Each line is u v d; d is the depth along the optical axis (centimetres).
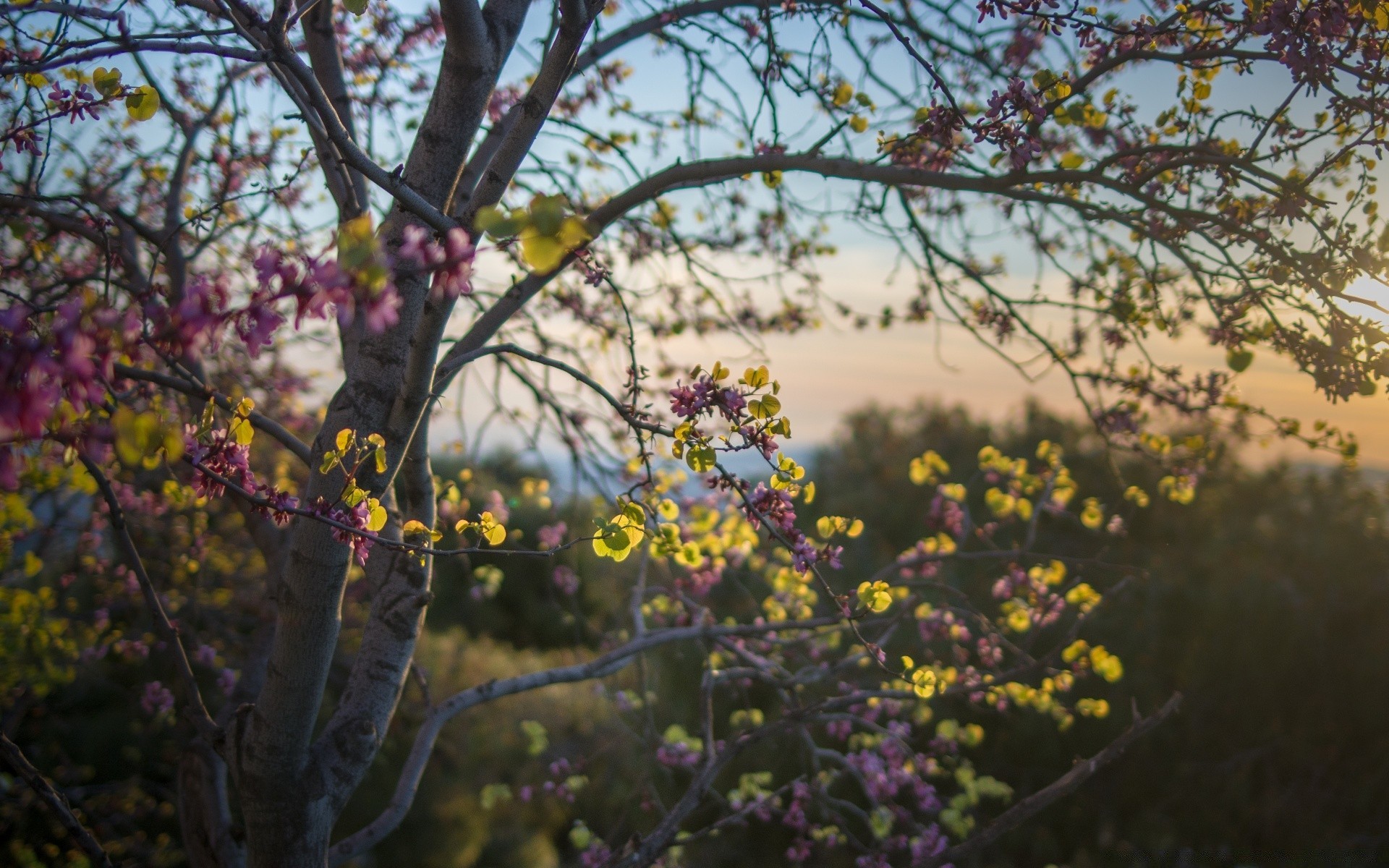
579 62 342
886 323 507
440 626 972
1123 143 387
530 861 684
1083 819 940
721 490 244
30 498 454
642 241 486
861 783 478
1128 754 961
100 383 135
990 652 479
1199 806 960
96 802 675
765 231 515
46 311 191
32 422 113
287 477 620
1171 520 1091
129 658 555
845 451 1364
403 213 248
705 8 351
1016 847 902
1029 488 495
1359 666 1016
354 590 698
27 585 598
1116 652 998
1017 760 948
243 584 702
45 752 707
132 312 128
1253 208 331
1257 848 975
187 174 423
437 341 243
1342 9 246
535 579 988
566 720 752
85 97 224
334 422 254
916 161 344
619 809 709
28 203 319
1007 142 262
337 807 282
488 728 741
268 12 367
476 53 245
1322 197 337
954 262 384
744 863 730
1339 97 262
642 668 521
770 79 343
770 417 214
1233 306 324
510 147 246
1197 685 1012
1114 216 302
